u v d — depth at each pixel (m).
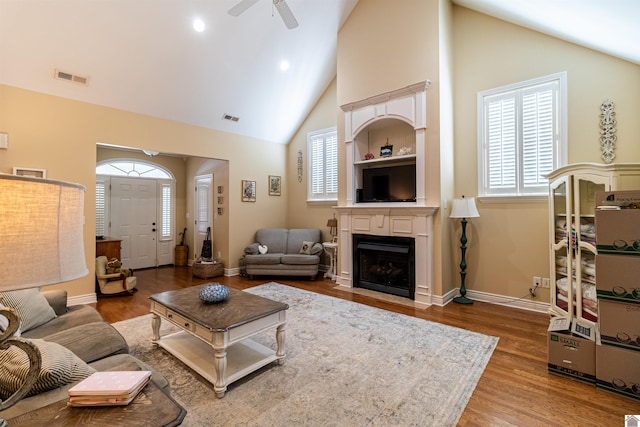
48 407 1.01
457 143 4.36
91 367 1.45
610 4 2.18
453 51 4.39
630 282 2.00
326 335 3.04
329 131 6.05
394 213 4.39
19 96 3.62
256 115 5.78
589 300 2.64
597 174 2.62
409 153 4.55
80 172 4.07
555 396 2.04
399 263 4.54
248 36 4.37
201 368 2.25
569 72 3.51
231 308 2.40
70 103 3.99
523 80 3.83
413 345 2.81
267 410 1.91
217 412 1.89
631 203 2.07
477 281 4.23
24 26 3.22
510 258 3.96
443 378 2.27
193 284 5.21
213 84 4.80
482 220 4.17
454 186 4.38
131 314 3.72
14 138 3.59
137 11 3.53
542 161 3.72
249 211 6.20
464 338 2.96
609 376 2.07
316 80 5.75
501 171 4.02
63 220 0.86
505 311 3.75
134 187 6.60
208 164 6.50
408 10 4.30
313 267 5.41
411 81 4.26
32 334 2.03
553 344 2.32
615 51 3.08
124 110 4.47
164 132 4.92
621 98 3.21
